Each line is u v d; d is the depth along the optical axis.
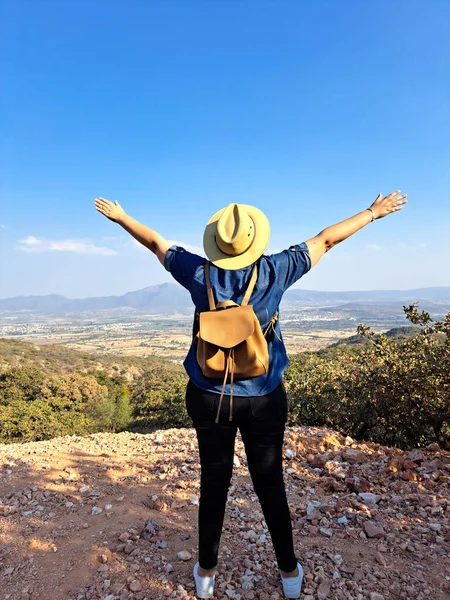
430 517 2.71
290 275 1.87
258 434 1.77
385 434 8.20
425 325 6.89
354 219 2.04
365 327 8.24
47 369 54.72
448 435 7.75
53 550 2.30
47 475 3.57
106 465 3.84
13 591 1.97
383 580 2.00
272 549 2.26
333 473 3.51
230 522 2.60
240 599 1.87
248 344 1.63
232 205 1.91
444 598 1.89
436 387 6.71
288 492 3.12
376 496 2.99
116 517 2.70
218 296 1.79
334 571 2.05
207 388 1.73
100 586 1.96
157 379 48.22
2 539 2.46
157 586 1.96
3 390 30.05
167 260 2.05
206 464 1.80
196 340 1.82
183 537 2.42
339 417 8.39
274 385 1.76
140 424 30.66
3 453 4.27
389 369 7.49
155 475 3.56
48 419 22.38
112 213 2.16
